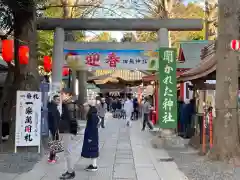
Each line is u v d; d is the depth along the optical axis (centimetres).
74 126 724
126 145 1239
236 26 844
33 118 968
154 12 2106
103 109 1967
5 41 911
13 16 1026
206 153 962
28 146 974
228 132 837
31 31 1043
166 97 1170
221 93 848
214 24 2156
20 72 1031
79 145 1192
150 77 2069
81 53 1295
